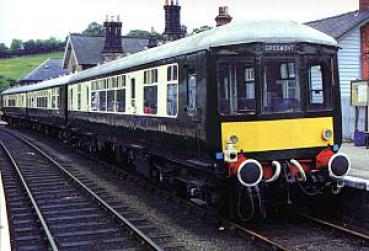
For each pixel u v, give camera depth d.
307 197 10.23
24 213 11.19
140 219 10.23
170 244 8.51
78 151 22.11
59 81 25.77
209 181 9.52
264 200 9.86
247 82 8.95
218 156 8.82
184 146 10.15
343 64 20.78
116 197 12.67
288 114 9.03
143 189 13.51
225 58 8.85
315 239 8.58
